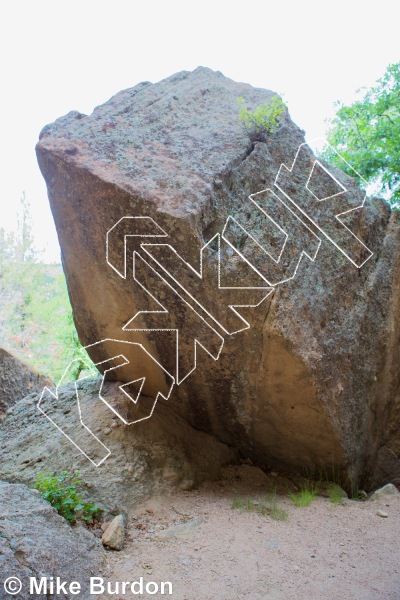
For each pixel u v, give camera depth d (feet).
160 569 9.59
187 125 13.56
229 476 14.61
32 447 14.21
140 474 12.82
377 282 15.10
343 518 12.14
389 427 16.10
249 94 14.83
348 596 8.82
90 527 11.08
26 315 43.24
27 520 9.52
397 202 20.20
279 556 10.12
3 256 46.14
